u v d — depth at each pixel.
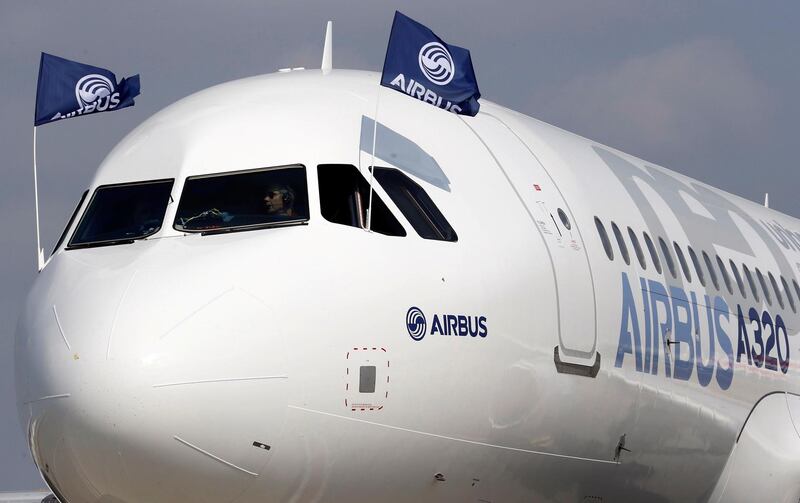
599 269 49.69
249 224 40.84
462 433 41.97
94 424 36.50
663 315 53.72
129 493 37.44
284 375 37.22
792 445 62.66
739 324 61.41
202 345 36.62
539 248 46.34
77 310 38.41
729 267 63.19
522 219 46.72
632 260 53.00
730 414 59.22
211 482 37.16
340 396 38.22
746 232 69.25
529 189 48.84
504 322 43.44
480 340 42.31
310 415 37.69
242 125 44.16
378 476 40.19
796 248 76.44
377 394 39.03
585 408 47.75
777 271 69.44
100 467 37.22
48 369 37.69
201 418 36.31
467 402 41.81
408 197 43.12
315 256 39.41
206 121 44.88
